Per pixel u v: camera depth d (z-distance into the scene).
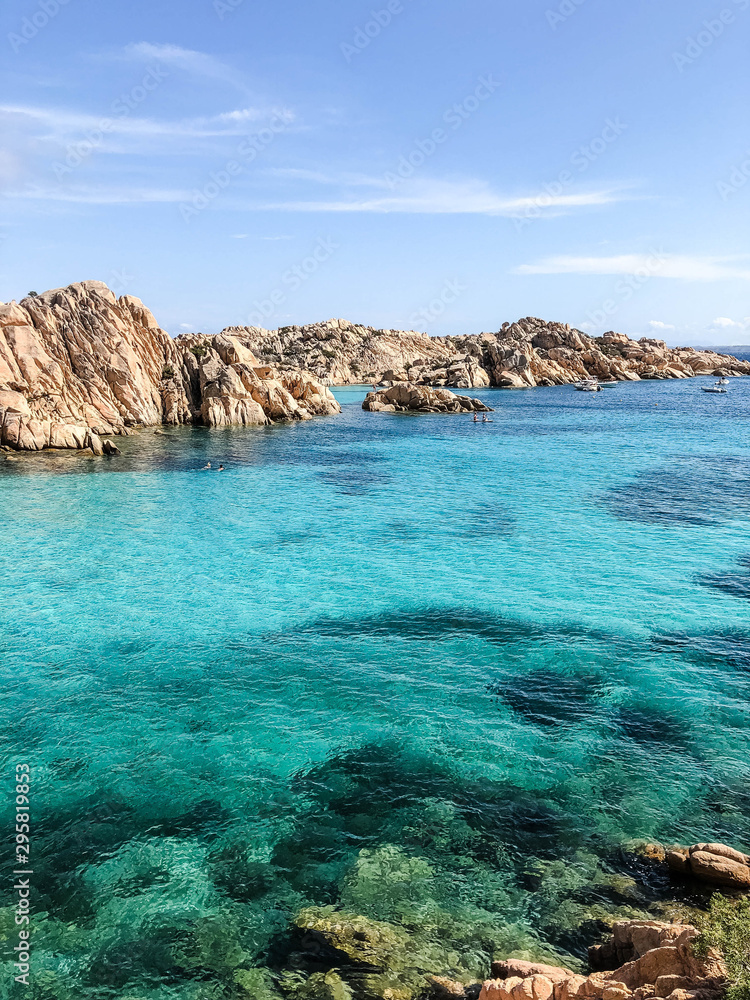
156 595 31.23
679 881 14.15
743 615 28.52
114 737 19.86
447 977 11.98
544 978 10.86
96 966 12.30
